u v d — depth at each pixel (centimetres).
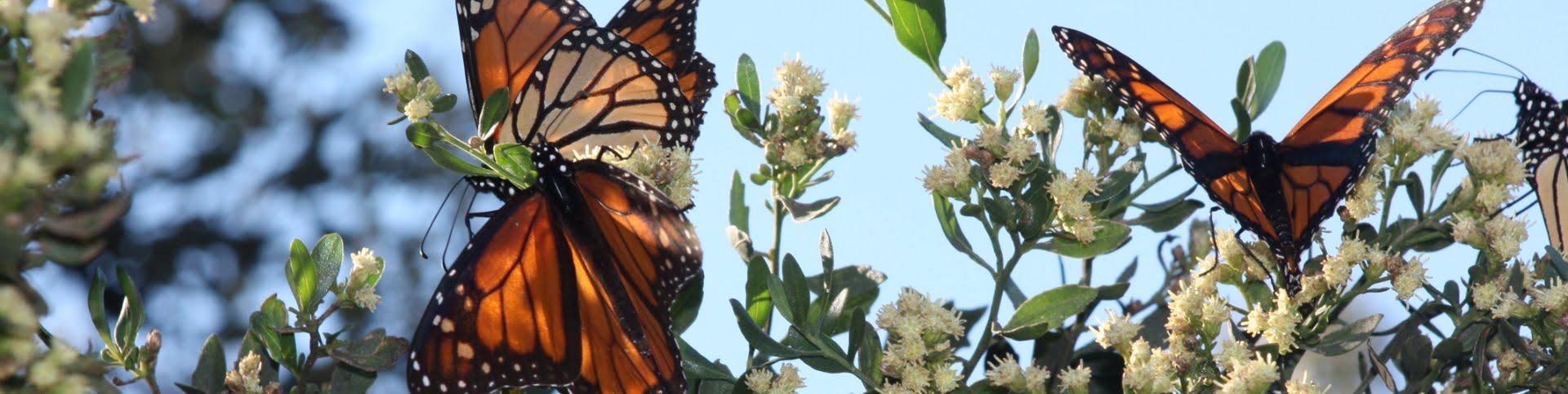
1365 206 120
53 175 106
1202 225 125
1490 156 121
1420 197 121
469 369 115
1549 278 120
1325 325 120
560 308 116
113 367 115
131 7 108
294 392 117
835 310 119
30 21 106
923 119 123
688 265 115
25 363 107
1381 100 120
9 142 106
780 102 121
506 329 115
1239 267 120
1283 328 119
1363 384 120
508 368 115
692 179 119
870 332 118
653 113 121
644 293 115
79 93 106
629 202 115
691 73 123
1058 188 120
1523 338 118
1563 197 122
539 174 117
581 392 116
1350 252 119
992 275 121
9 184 105
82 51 106
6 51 107
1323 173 120
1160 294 124
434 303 115
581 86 121
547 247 116
